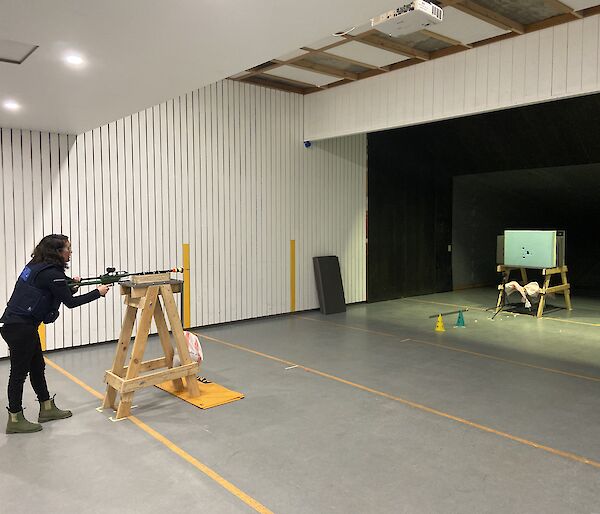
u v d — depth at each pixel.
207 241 7.10
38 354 3.69
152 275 4.05
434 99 6.35
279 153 7.92
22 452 3.25
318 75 7.13
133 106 4.43
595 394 4.38
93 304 6.08
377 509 2.60
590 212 11.40
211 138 7.08
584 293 10.77
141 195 6.42
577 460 3.15
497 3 4.92
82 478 2.93
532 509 2.60
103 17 2.62
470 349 5.94
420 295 10.40
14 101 4.23
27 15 2.58
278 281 8.03
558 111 7.46
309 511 2.59
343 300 8.60
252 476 2.95
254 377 4.84
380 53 6.13
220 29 2.82
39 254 3.59
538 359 5.50
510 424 3.72
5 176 5.39
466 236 11.35
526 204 11.89
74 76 3.57
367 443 3.39
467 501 2.68
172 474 2.97
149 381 3.92
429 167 10.40
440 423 3.74
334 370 5.08
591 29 5.02
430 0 4.53
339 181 8.86
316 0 2.48
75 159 5.87
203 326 7.13
